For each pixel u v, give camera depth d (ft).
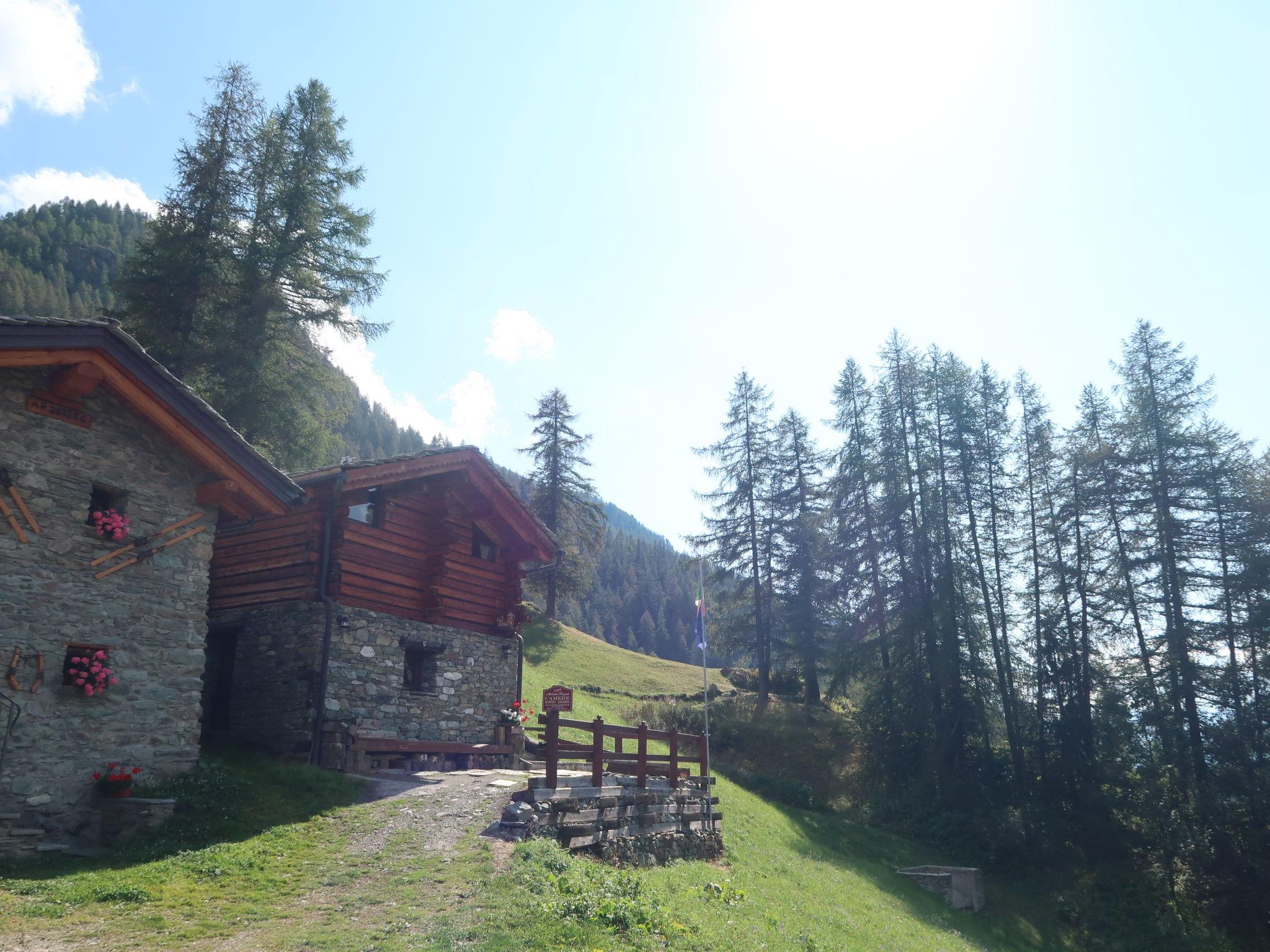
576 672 154.51
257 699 58.70
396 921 29.60
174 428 44.91
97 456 42.70
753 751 127.34
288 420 94.73
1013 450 133.28
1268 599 106.52
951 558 126.82
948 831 106.01
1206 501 113.80
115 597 42.37
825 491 146.82
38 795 37.81
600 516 176.14
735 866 58.23
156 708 43.24
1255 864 92.58
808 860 76.95
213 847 37.24
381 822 41.63
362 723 57.62
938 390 134.00
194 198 93.76
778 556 156.87
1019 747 118.11
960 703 118.42
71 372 40.93
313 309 99.91
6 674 37.65
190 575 46.09
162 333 91.04
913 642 122.52
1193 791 101.65
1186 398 117.29
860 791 118.73
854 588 134.82
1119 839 104.58
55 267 467.93
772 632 160.56
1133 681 112.88
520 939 28.19
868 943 48.26
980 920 82.99
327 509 60.34
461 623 68.85
